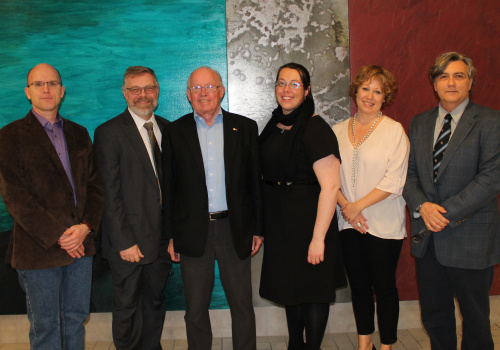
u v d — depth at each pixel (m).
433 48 3.02
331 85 3.03
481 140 2.15
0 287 3.05
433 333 2.43
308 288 2.25
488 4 3.00
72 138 2.29
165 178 2.35
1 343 3.10
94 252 2.33
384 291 2.46
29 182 2.14
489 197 2.12
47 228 2.12
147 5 2.94
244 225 2.32
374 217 2.43
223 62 3.00
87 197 2.31
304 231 2.25
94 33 2.94
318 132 2.21
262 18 2.97
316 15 2.98
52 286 2.21
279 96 2.29
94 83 2.97
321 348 2.94
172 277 3.11
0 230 3.02
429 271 2.38
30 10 2.91
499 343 2.89
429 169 2.29
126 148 2.38
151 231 2.43
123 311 2.45
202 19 2.96
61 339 2.40
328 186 2.16
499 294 3.21
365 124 2.51
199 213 2.28
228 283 2.39
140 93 2.43
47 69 2.21
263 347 3.00
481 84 3.04
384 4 2.98
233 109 3.04
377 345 2.95
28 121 2.20
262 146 2.39
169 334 3.15
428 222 2.23
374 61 3.01
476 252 2.18
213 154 2.34
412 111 3.06
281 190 2.29
